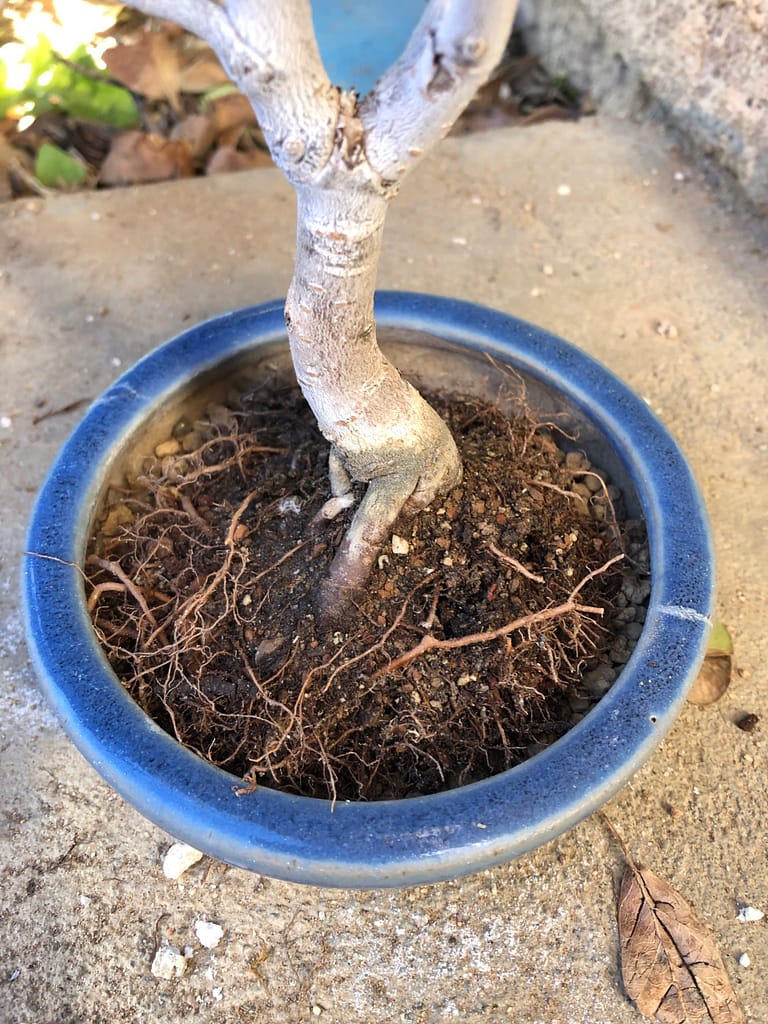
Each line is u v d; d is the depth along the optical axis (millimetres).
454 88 244
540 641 367
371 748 354
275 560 386
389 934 370
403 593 370
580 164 687
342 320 315
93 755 319
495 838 301
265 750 336
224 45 240
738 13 581
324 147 259
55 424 534
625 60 703
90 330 580
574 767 314
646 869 381
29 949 369
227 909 376
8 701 431
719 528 487
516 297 596
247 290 603
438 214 649
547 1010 354
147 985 361
